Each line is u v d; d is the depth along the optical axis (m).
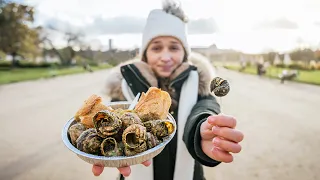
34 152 1.58
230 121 0.36
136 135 0.36
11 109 2.73
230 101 2.91
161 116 0.42
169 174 0.68
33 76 6.65
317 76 5.30
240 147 0.36
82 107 0.42
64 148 1.63
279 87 4.09
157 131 0.39
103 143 0.36
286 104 2.77
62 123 2.20
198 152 0.45
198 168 0.74
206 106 0.57
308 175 1.26
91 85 4.73
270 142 1.68
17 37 10.07
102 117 0.37
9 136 1.87
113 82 0.76
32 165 1.40
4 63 9.88
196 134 0.45
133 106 0.46
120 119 0.38
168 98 0.43
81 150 0.37
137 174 0.67
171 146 0.69
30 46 10.56
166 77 0.71
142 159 0.36
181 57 0.72
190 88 0.67
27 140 1.78
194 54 0.80
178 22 0.71
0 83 5.16
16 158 1.49
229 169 1.34
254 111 2.44
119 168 0.36
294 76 4.91
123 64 0.78
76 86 4.61
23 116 2.44
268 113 2.38
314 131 1.87
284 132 1.88
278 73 5.99
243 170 1.33
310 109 2.50
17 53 10.23
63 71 8.60
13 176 1.28
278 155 1.49
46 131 1.98
